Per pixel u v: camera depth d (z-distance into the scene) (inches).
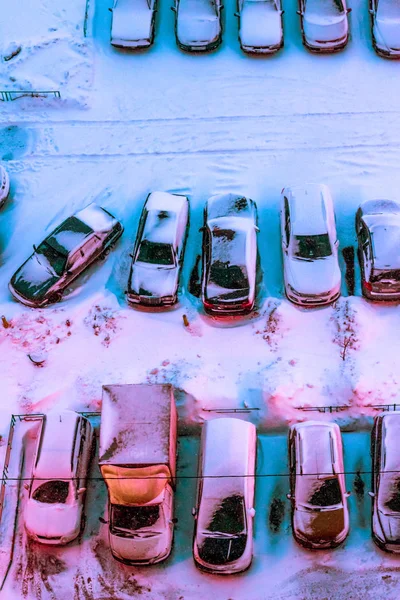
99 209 829.2
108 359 757.3
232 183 871.7
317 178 869.8
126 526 644.7
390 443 660.7
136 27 958.4
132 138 915.4
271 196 859.4
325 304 767.1
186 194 866.1
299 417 717.3
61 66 962.1
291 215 792.3
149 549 642.2
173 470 659.4
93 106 941.8
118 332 769.6
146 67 965.2
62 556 666.2
